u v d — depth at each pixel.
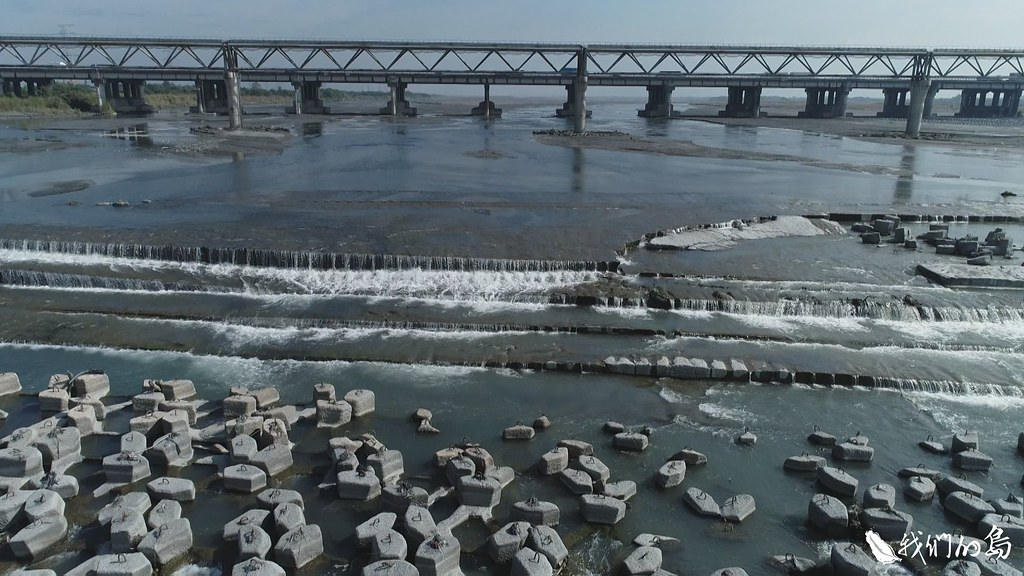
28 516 14.61
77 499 15.98
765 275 32.72
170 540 13.88
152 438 18.47
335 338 26.06
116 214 41.69
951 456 18.78
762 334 26.39
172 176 57.88
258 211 43.44
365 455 17.89
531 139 104.06
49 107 143.25
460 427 19.88
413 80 139.00
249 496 16.20
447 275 32.16
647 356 24.45
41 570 13.11
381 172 63.12
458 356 24.47
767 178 63.28
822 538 15.22
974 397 22.16
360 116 163.38
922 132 128.88
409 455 18.25
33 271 31.42
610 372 23.70
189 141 86.06
